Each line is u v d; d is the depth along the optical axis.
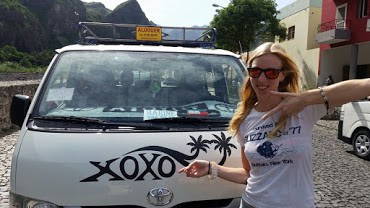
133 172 2.48
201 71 3.59
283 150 2.16
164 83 3.40
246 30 31.19
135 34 4.89
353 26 22.95
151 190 2.46
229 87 3.51
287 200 2.17
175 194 2.50
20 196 2.49
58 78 3.30
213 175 2.49
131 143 2.62
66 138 2.64
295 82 2.37
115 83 3.33
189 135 2.76
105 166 2.48
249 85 2.42
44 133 2.71
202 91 3.41
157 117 2.98
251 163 2.30
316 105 2.16
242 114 2.41
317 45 29.70
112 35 4.93
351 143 8.83
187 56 3.73
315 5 29.56
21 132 2.80
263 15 30.69
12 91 10.79
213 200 2.59
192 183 2.54
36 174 2.48
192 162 2.50
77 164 2.48
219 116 3.11
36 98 3.10
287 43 33.66
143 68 3.50
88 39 4.73
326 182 6.53
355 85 2.06
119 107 3.10
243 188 2.62
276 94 2.13
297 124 2.17
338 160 8.23
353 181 6.62
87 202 2.43
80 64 3.47
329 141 10.55
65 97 3.14
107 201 2.44
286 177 2.19
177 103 3.24
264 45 2.32
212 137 2.77
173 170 2.53
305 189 2.20
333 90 2.08
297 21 31.70
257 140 2.26
